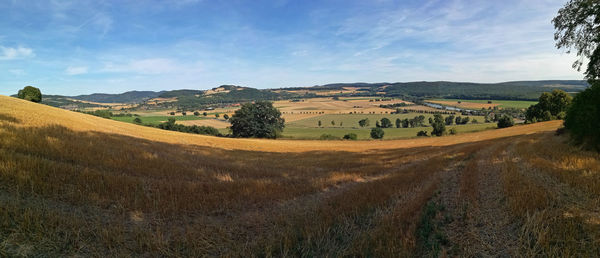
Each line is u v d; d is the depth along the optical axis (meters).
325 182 11.20
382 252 4.85
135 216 6.17
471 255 4.95
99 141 15.33
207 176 11.22
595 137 16.44
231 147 32.62
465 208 7.25
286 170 14.91
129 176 8.77
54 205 5.78
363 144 45.72
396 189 9.33
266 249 5.04
